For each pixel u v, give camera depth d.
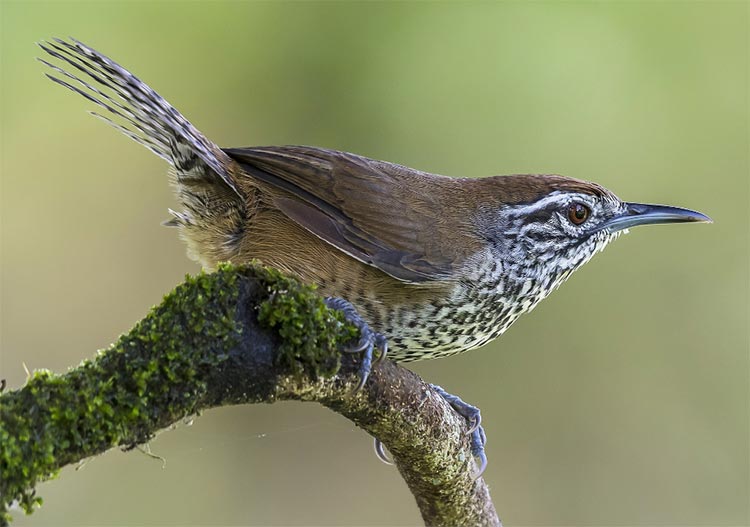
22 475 4.34
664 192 15.05
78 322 14.75
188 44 15.74
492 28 15.39
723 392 14.16
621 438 14.09
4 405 4.41
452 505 6.93
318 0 15.70
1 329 14.43
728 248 14.59
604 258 14.43
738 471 13.80
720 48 15.20
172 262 15.28
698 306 14.41
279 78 15.80
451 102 15.23
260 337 5.12
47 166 15.03
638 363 14.28
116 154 15.27
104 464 12.87
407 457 6.45
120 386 4.67
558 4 15.46
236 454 14.15
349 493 14.23
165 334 4.84
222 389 5.03
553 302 14.32
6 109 14.89
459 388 14.17
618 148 15.11
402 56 15.47
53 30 15.17
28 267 14.76
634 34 15.36
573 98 15.14
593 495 13.84
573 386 14.26
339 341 5.54
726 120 15.12
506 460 13.95
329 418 14.54
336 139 15.63
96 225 15.11
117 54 15.60
